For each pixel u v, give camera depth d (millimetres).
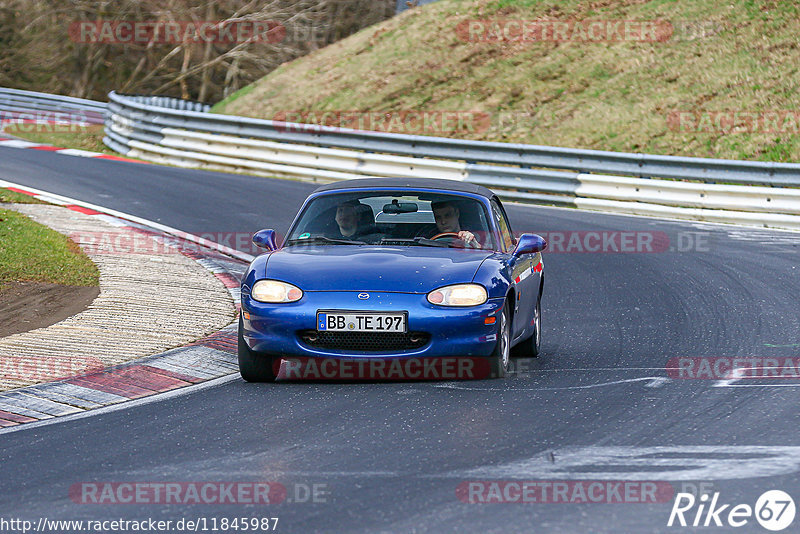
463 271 25969
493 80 105188
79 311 34312
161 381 26344
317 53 126875
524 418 21672
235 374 27516
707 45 100438
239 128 84812
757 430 20438
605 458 18500
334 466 18203
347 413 22406
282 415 22375
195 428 21391
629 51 103375
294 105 111125
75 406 23781
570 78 101812
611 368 27859
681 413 22031
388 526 14914
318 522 15172
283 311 25062
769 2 103688
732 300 39281
